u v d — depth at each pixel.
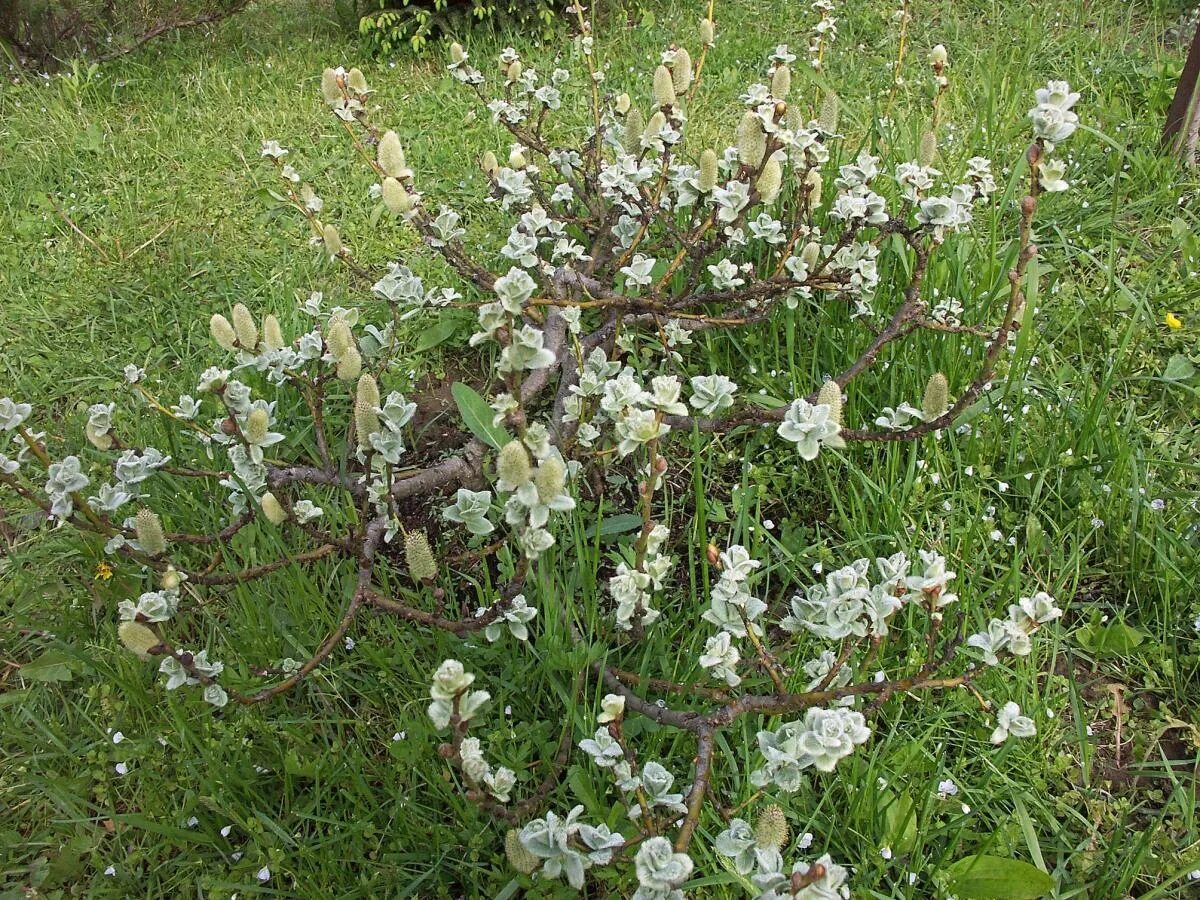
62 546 2.86
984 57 5.24
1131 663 2.50
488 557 2.78
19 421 2.16
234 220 4.36
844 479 2.96
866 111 4.80
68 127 5.08
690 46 5.58
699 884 1.85
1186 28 5.51
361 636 2.52
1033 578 2.67
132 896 2.12
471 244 4.07
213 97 5.44
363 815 2.16
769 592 2.69
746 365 3.37
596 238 3.48
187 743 2.24
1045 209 4.01
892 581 1.84
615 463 2.96
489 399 2.92
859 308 2.96
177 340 3.69
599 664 2.31
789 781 1.73
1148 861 2.08
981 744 2.26
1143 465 2.89
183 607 2.66
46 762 2.37
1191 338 3.42
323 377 2.59
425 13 5.66
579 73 5.36
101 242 4.26
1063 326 3.47
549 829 1.55
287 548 2.72
